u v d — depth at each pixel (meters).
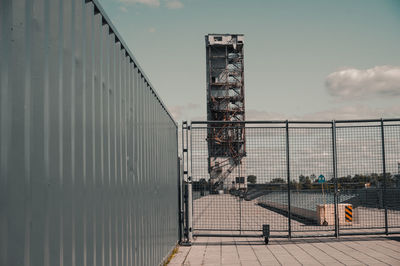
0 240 1.98
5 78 2.07
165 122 8.59
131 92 5.34
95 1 3.67
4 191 2.02
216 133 11.19
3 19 2.07
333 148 10.89
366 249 9.08
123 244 4.66
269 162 10.89
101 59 3.91
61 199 2.73
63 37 2.86
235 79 41.31
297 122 10.88
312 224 13.39
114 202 4.27
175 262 8.17
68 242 2.86
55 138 2.66
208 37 41.28
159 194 7.53
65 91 2.87
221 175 11.22
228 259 8.34
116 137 4.45
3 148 2.03
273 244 10.11
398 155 10.91
